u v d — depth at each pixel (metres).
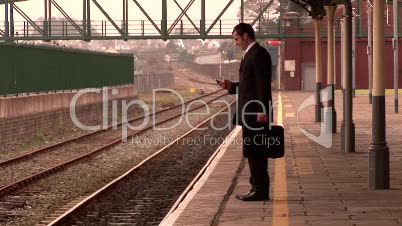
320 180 15.60
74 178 20.27
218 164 19.39
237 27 12.14
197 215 11.70
